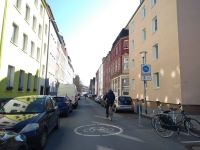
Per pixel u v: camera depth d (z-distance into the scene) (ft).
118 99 74.18
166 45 69.72
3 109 28.35
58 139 29.37
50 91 133.28
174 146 26.32
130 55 119.03
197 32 61.26
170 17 66.85
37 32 93.71
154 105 78.95
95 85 400.67
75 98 94.12
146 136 32.07
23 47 76.89
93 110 81.97
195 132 33.42
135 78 106.63
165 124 32.22
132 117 58.44
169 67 66.85
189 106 58.54
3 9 55.88
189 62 60.08
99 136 31.53
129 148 25.04
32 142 22.72
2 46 55.72
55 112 34.30
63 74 218.59
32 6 83.92
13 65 64.49
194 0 62.28
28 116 25.32
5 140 14.35
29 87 85.66
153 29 84.99
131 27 118.93
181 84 59.21
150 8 86.99
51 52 134.51
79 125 41.96
